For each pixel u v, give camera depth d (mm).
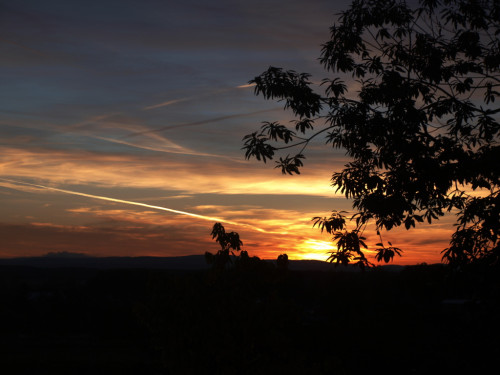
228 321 8984
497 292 9539
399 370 15930
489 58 10953
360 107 10562
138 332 36125
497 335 10328
